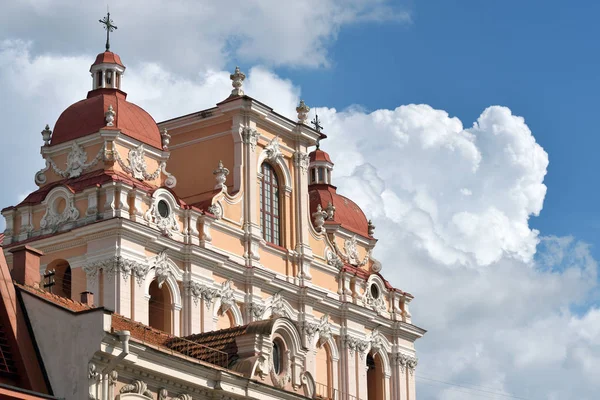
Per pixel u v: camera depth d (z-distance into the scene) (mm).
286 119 87938
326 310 88062
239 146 84188
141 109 80562
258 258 83250
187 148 86000
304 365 66438
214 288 79438
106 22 83250
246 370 62094
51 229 76312
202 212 79750
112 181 75188
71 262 75062
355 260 93812
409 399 93812
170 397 56625
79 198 75938
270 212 86438
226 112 84562
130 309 73750
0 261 55125
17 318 54000
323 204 95438
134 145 78188
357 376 89438
